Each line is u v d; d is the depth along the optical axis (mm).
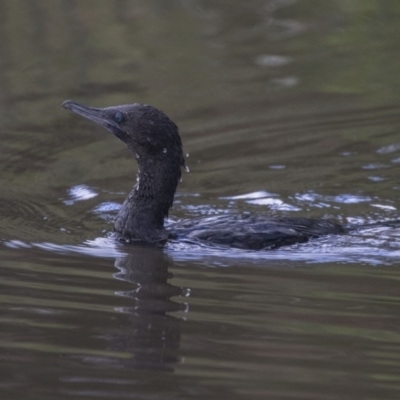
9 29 23562
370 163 16375
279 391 8312
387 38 23234
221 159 16703
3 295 10766
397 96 19656
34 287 11047
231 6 26031
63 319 10055
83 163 16531
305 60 22031
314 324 9930
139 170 13336
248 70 21438
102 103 19188
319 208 14453
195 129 18109
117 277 11453
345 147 17156
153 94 19844
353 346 9359
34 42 22812
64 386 8406
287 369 8805
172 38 23500
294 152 16969
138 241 12977
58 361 8961
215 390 8336
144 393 8289
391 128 17969
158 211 13227
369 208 14414
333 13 25281
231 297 10750
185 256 12312
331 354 9156
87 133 18031
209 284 11211
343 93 19922
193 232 13055
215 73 21266
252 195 15109
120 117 13203
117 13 25047
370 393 8305
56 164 16438
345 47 22688
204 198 15031
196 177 15977
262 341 9477
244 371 8758
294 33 23953
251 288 11055
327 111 18953
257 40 23406
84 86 20344
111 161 16641
